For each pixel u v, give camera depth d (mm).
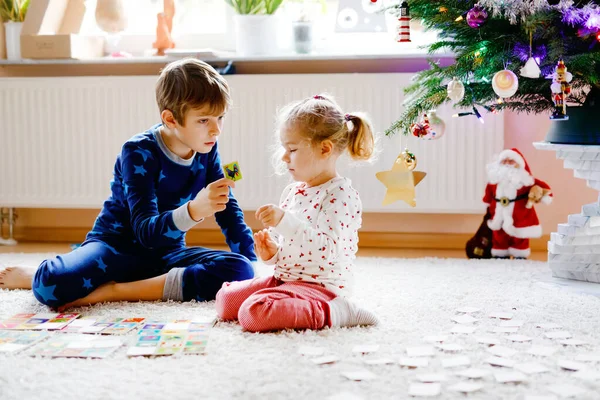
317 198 1702
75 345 1451
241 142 2842
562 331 1546
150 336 1513
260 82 2805
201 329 1570
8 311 1758
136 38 3080
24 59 2912
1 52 3012
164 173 1928
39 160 2939
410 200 2299
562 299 1881
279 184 2838
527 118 2818
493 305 1814
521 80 2080
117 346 1444
